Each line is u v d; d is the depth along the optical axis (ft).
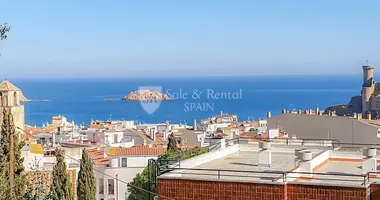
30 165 169.78
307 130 183.52
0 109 175.94
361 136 170.81
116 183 245.65
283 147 104.06
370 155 79.66
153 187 90.79
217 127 459.73
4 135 126.00
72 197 154.71
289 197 71.26
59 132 404.77
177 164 87.10
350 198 68.44
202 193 75.46
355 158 93.91
